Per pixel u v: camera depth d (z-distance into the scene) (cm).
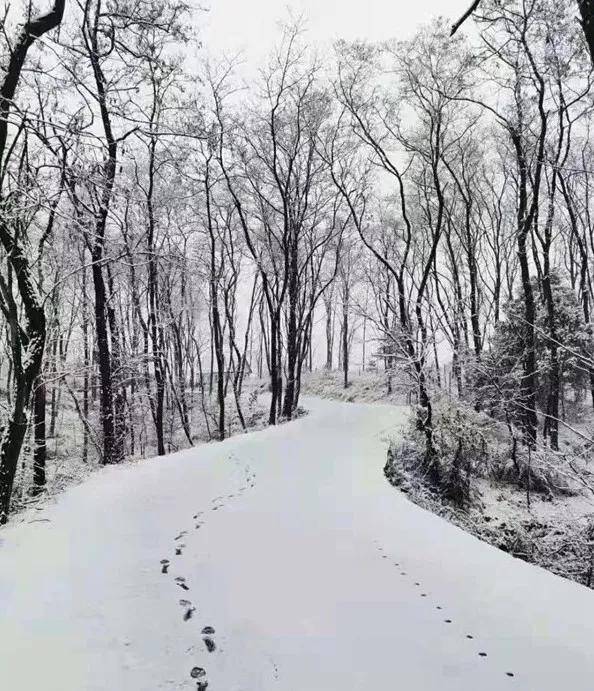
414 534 852
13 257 932
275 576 596
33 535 667
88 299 2155
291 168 2644
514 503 1588
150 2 1254
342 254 3947
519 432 1759
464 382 2303
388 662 426
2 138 882
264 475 1218
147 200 2084
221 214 3116
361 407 3238
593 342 2361
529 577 670
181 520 788
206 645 427
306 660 419
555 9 1619
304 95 2594
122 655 400
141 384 2609
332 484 1166
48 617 445
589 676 422
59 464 1520
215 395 4472
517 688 399
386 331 1827
